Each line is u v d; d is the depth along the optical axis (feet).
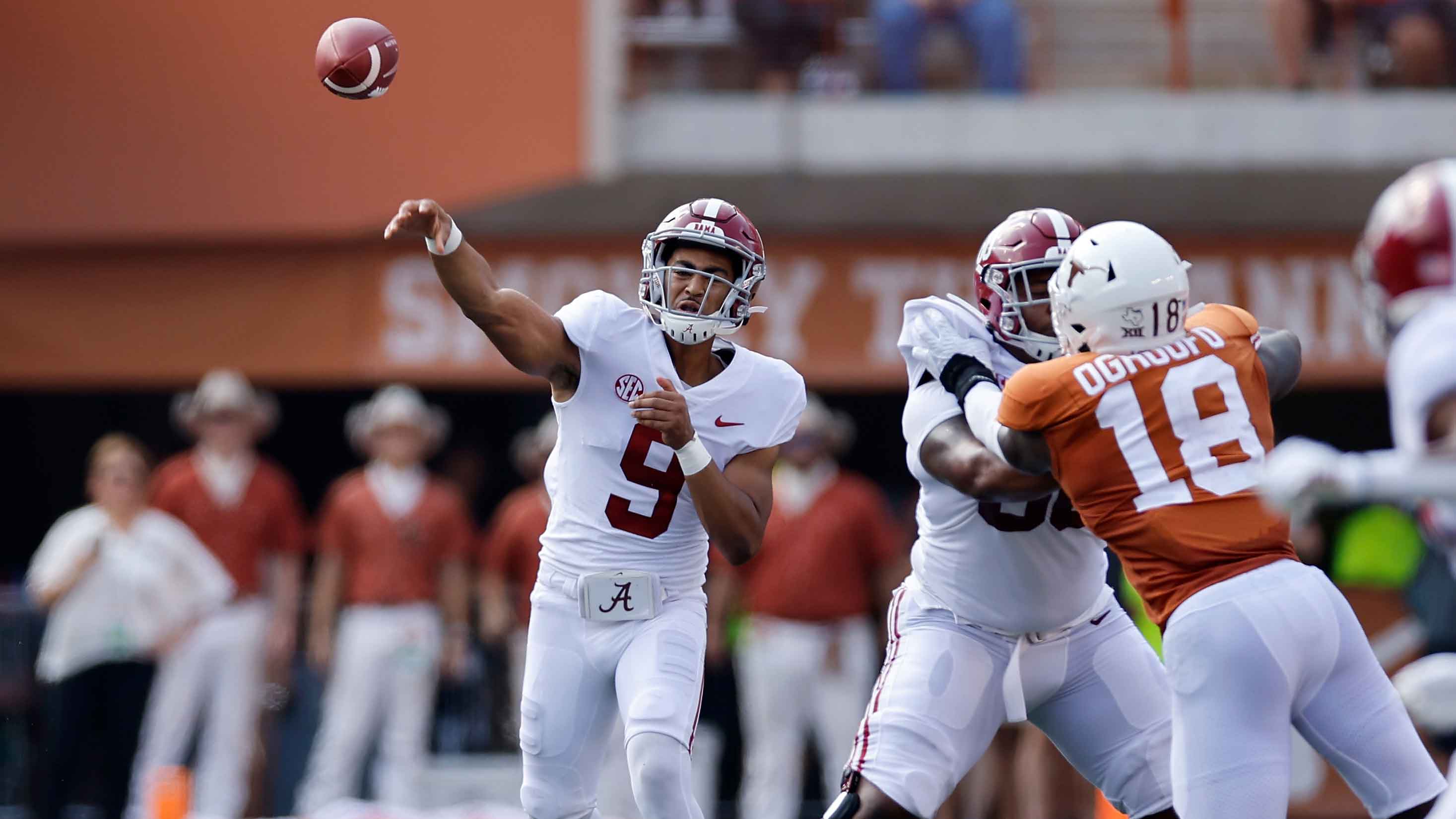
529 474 98.73
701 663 45.55
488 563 94.53
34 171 114.21
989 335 45.06
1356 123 114.32
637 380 44.62
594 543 45.29
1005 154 114.21
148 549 91.81
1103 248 40.57
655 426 42.60
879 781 44.09
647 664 44.47
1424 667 38.37
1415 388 39.32
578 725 45.70
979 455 42.09
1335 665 40.70
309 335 115.85
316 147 113.19
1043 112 114.52
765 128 114.01
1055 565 44.70
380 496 94.32
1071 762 48.42
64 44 114.21
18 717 95.04
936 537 45.75
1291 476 31.45
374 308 115.75
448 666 96.12
